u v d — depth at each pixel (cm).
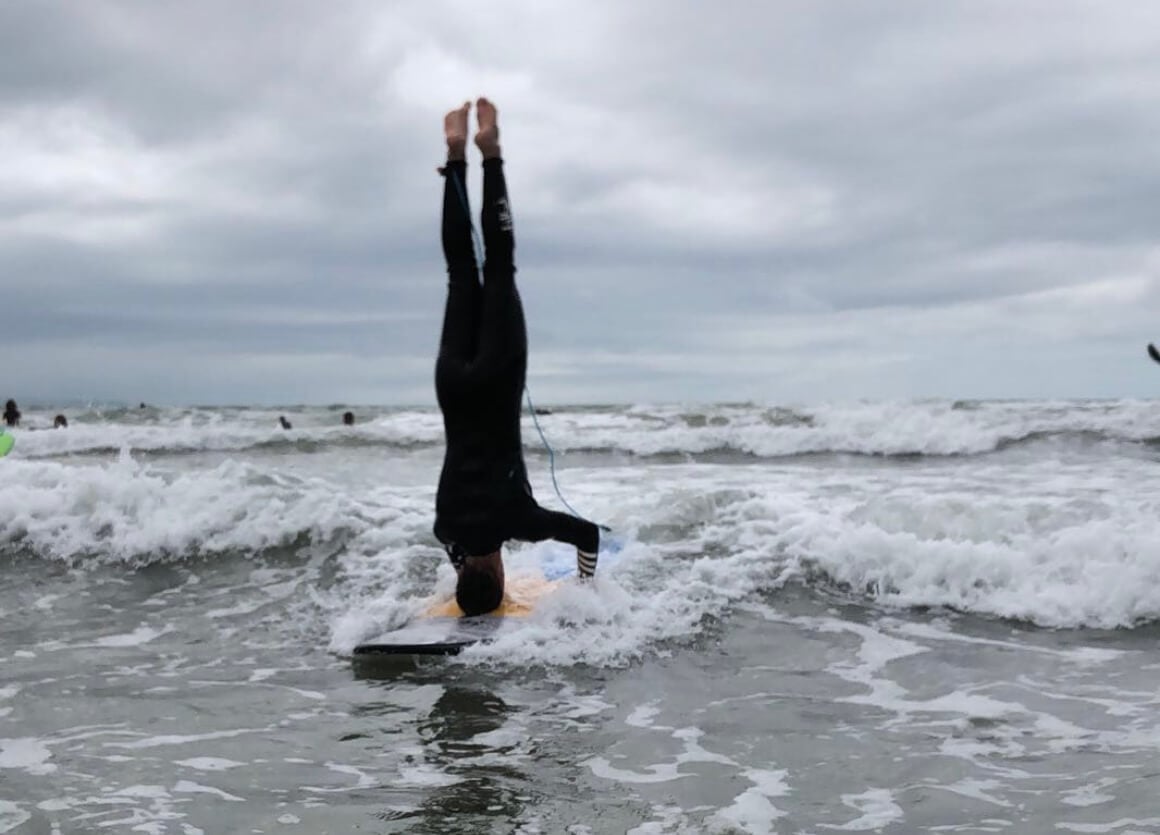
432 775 387
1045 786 366
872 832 333
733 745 418
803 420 1834
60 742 424
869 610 619
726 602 632
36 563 749
